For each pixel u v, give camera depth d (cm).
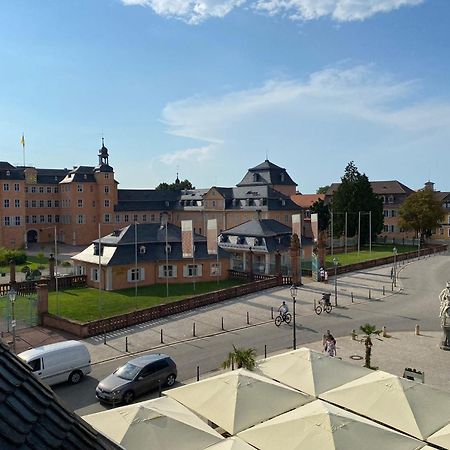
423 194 9562
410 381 1689
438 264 7144
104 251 5153
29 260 7444
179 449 1302
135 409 1444
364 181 9638
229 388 1658
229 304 4259
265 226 6538
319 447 1316
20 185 9456
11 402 422
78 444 451
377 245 10138
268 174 10650
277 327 3509
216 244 4803
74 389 2352
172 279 5419
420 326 3559
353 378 1830
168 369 2356
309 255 6994
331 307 4138
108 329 3381
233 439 1353
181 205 10769
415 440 1376
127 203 10550
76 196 10012
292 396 1652
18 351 2898
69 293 4803
